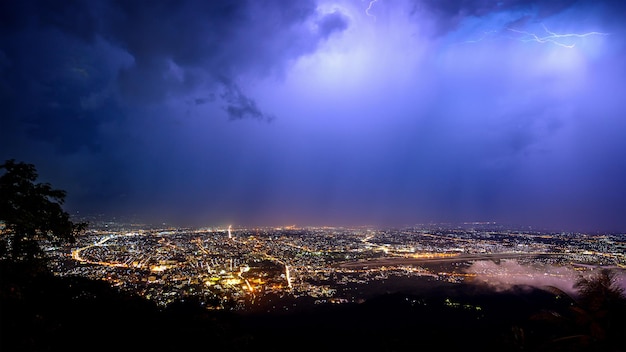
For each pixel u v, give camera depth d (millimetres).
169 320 8469
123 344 7051
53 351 6199
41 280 8594
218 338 7980
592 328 6730
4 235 8391
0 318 6172
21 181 8477
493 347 7277
